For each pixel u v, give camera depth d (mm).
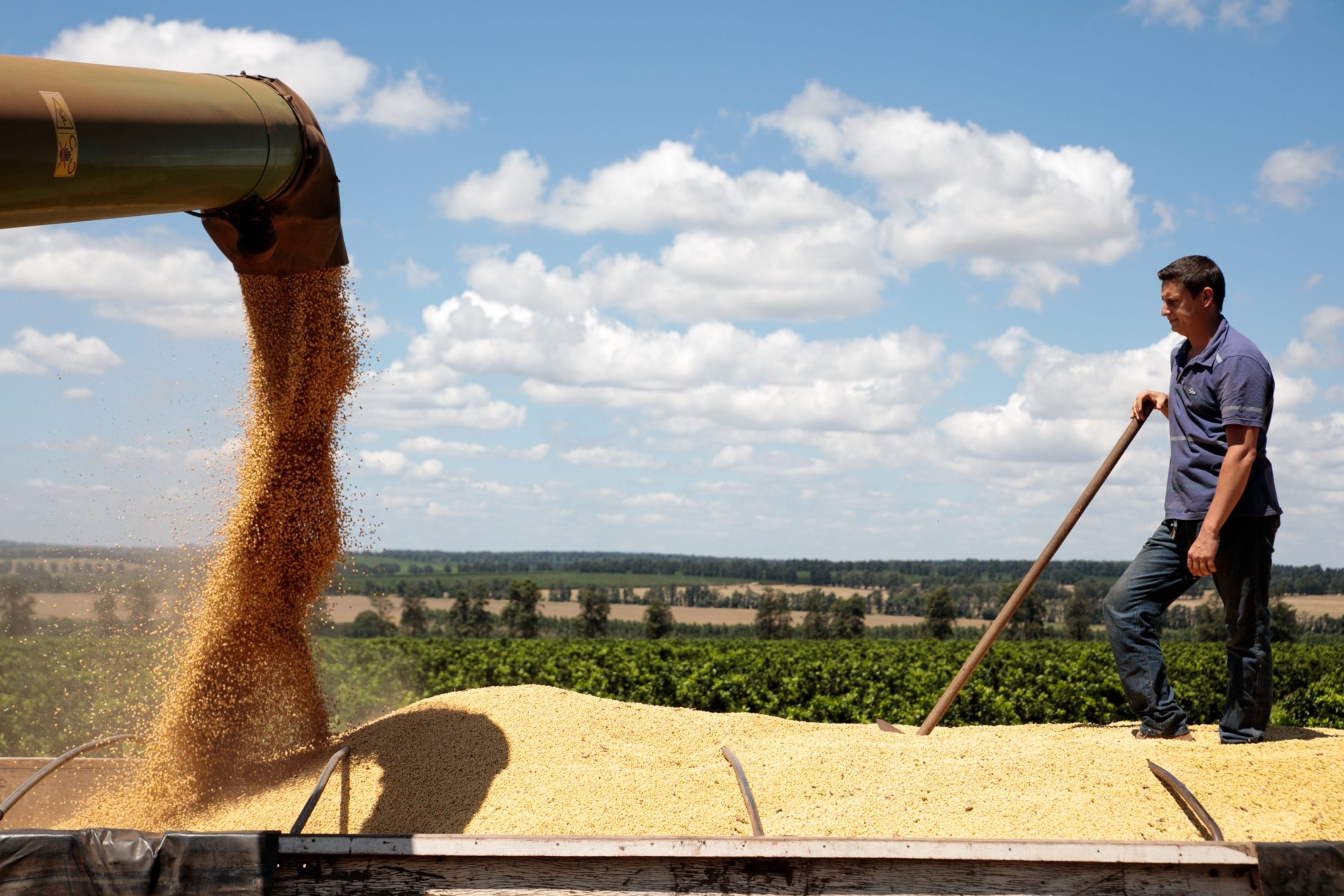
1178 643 35938
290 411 4504
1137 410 4574
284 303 4473
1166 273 4207
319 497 4668
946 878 2486
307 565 4680
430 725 4426
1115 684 15922
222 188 3531
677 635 84812
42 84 2729
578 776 3680
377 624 66000
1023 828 3145
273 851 2520
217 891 2488
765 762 3785
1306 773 3393
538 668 20172
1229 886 2486
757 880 2486
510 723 4395
